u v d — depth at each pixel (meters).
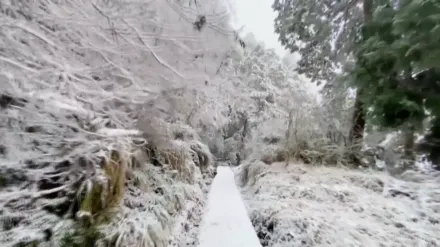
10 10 1.42
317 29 6.85
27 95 1.42
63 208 1.70
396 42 3.29
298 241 2.75
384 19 3.85
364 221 2.97
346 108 6.77
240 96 4.98
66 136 1.71
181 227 3.19
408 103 3.42
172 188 3.63
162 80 2.37
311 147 6.36
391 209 3.28
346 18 6.43
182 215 3.52
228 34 2.19
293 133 6.64
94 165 1.83
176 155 4.43
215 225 4.17
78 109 1.65
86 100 1.81
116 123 2.24
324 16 6.68
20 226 1.41
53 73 1.57
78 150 1.74
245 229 4.00
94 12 1.66
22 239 1.34
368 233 2.66
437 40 2.81
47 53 1.59
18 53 1.45
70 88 1.68
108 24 1.73
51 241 1.43
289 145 6.55
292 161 6.32
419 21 2.97
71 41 1.78
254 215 4.47
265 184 5.40
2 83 1.39
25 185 1.54
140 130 2.72
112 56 2.00
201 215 4.64
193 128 5.01
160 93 2.49
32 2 1.46
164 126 3.27
